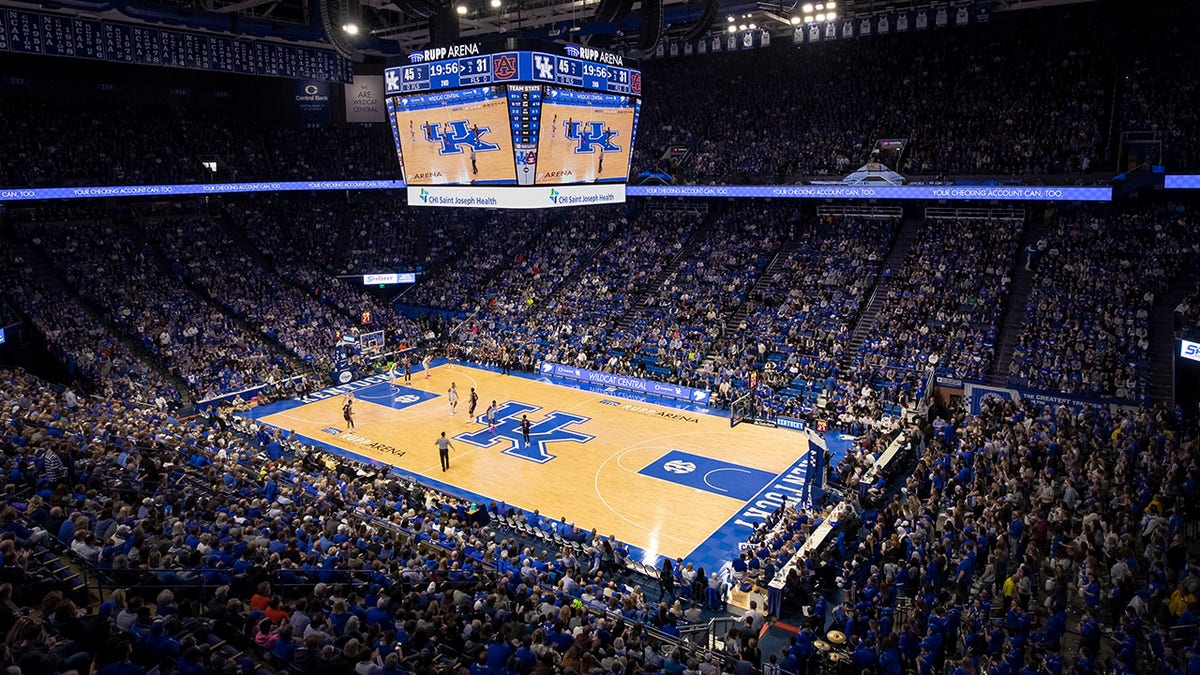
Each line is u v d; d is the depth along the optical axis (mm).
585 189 25781
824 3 37938
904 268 45219
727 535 27250
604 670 12781
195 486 22391
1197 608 15984
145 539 15250
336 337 49438
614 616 17672
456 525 24344
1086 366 35312
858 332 43094
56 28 36844
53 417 25281
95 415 28516
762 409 39688
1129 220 41812
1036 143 44812
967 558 19125
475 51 23203
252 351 46031
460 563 19359
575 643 14125
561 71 23484
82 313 44156
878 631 16312
